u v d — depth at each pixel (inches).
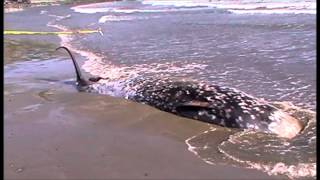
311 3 1419.8
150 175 190.9
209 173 193.2
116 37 788.6
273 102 317.7
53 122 269.9
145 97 314.8
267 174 192.7
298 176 191.6
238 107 273.4
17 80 408.2
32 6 3122.5
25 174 192.1
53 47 668.7
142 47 628.1
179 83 315.6
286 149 226.7
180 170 196.5
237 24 922.1
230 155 216.5
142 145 228.2
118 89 338.6
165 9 1904.5
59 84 386.0
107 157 211.8
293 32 697.6
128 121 272.2
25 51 618.8
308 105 307.7
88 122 269.6
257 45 582.2
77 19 1512.1
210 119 273.0
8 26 1214.3
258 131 258.4
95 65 492.7
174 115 285.7
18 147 225.8
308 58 468.4
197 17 1263.5
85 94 343.3
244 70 430.6
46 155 214.5
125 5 2701.8
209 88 298.2
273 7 1423.5
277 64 449.1
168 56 535.2
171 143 232.1
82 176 189.8
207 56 520.7
